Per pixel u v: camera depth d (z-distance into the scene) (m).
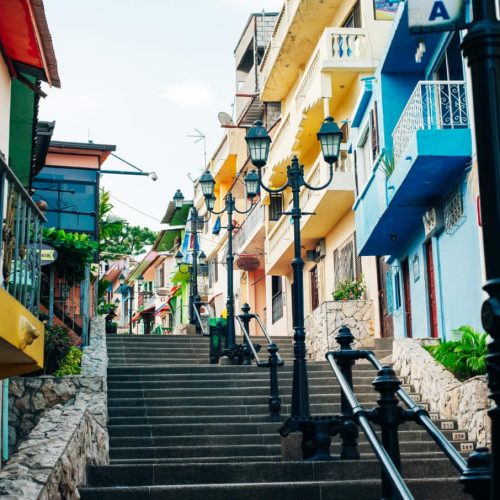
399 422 6.36
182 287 48.09
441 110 14.90
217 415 14.09
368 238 18.50
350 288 22.25
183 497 8.05
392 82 17.78
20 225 9.16
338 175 21.98
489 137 4.23
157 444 12.48
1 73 11.09
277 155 28.98
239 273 38.12
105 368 14.73
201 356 21.06
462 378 13.10
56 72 11.69
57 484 7.00
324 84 22.66
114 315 30.66
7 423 12.39
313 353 22.61
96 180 23.48
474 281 14.56
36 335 8.57
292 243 26.33
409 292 18.95
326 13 25.25
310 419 9.64
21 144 14.16
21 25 10.41
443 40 16.12
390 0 16.69
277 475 9.05
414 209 16.80
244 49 37.28
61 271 17.58
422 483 8.28
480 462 4.72
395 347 15.51
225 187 40.41
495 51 4.32
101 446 10.06
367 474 9.08
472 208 14.55
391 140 17.48
